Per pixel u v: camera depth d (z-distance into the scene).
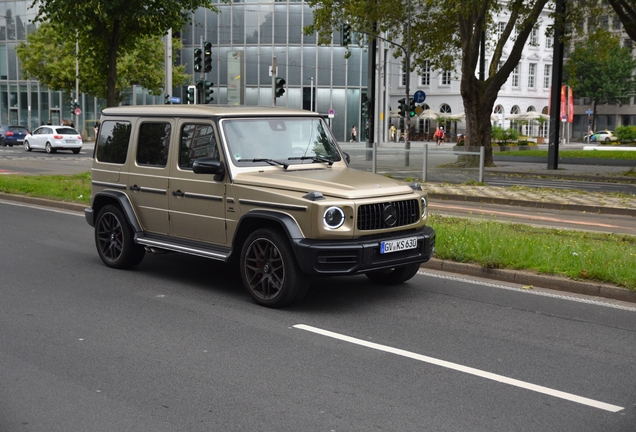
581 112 89.06
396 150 25.20
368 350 6.12
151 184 8.95
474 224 12.11
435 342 6.38
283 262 7.33
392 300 7.93
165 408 4.82
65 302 7.77
